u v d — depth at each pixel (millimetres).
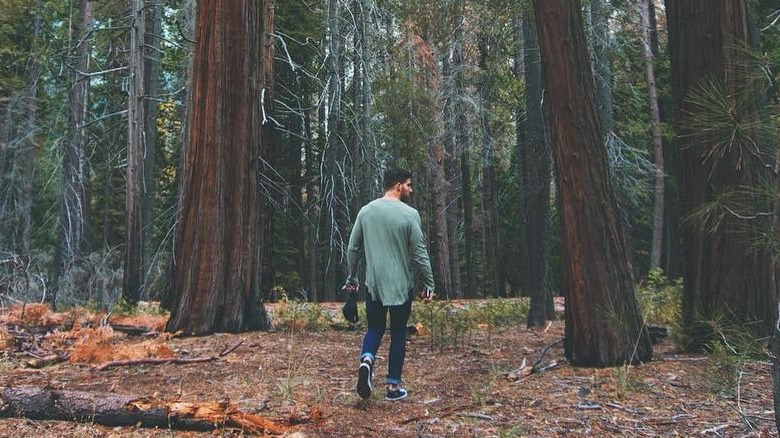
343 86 17438
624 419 3738
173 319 7477
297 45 18766
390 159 19453
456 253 24156
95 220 26844
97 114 20781
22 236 18172
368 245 4367
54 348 6262
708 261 5523
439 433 3539
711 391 4246
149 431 3496
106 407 3576
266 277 13305
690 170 5609
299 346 6539
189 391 4441
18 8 20875
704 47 5523
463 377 5055
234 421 3545
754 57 3223
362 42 16109
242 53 7758
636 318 5254
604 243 5199
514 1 8672
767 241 3184
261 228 8047
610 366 5078
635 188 15242
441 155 20969
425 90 17594
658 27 21484
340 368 5418
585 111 5234
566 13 5223
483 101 13523
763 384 4457
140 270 13000
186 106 13180
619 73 17172
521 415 3859
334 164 16656
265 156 13148
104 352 5730
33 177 20062
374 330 4301
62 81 19828
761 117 3145
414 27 12219
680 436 3424
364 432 3561
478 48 11586
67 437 3359
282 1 18297
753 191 3205
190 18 13250
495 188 26844
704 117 3215
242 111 7742
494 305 11016
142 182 13445
